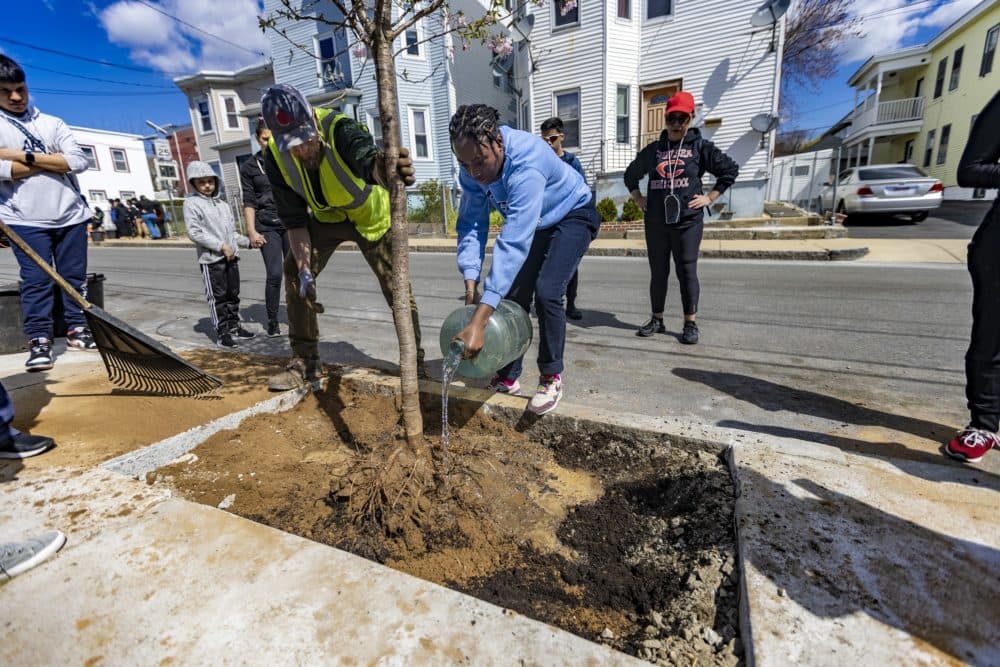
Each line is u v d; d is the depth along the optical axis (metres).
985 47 17.86
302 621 1.35
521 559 1.84
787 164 17.00
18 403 2.92
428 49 16.72
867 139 24.50
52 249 3.90
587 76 14.09
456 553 1.86
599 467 2.39
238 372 3.49
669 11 13.72
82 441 2.41
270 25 2.18
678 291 6.71
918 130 22.56
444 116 17.11
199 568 1.54
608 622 1.55
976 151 2.09
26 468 2.15
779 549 1.58
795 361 3.84
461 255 2.64
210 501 2.16
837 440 2.56
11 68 3.40
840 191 14.11
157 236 21.47
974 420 2.23
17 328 4.12
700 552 1.72
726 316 5.21
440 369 3.78
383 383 3.07
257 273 9.90
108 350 2.88
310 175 2.58
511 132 2.35
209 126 23.16
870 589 1.43
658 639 1.44
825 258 8.37
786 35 21.92
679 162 4.06
